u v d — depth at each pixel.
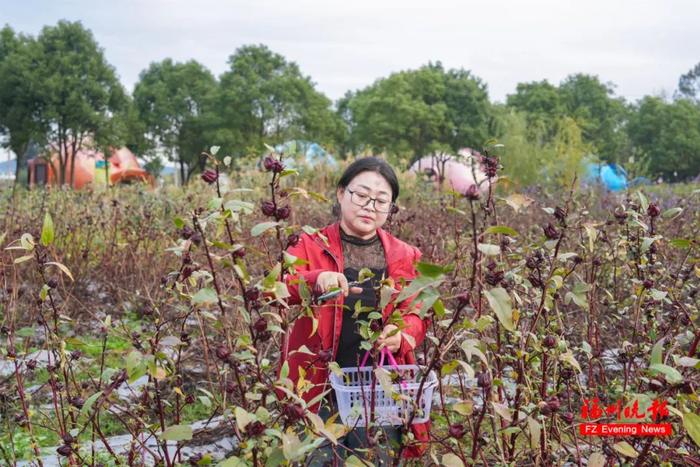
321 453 2.54
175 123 44.19
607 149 57.94
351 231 3.14
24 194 11.08
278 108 43.19
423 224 7.30
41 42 34.66
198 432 2.59
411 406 2.38
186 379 4.07
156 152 44.75
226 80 42.62
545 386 2.50
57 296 6.09
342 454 2.72
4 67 33.47
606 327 4.17
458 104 45.38
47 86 33.00
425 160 21.73
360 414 2.35
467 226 5.05
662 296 2.81
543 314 2.79
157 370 2.06
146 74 47.09
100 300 6.61
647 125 57.50
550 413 2.50
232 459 1.80
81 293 6.61
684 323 2.90
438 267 1.67
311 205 9.35
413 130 43.62
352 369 2.73
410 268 3.08
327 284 2.61
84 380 4.18
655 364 1.92
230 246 2.00
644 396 2.00
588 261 3.81
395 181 3.12
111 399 2.56
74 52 34.31
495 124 45.09
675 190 16.66
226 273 5.02
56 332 2.62
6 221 7.91
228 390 2.33
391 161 18.38
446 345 2.28
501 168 2.24
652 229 2.87
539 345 2.39
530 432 2.10
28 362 2.78
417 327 2.71
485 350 2.19
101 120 34.12
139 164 44.97
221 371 2.61
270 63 43.75
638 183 11.45
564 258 2.38
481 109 45.31
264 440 1.87
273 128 43.28
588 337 3.40
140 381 4.23
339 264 3.03
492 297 1.78
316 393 2.89
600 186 14.20
